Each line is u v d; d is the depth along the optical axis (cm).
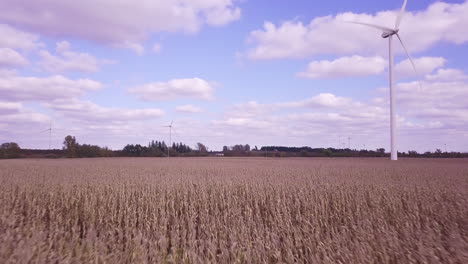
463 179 2109
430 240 784
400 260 711
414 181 1972
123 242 983
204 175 2414
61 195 1576
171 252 867
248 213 1197
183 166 3922
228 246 880
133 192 1554
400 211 1237
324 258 714
